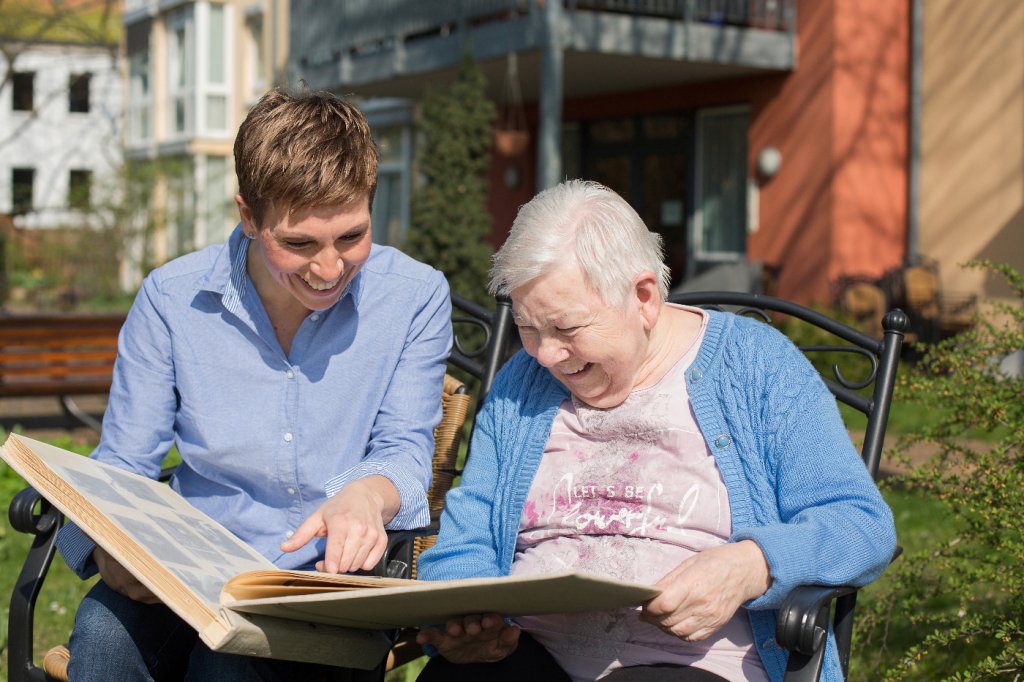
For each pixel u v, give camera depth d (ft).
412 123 55.26
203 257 8.11
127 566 5.98
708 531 7.08
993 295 37.35
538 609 6.19
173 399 8.09
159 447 8.07
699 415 7.17
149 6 84.33
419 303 8.31
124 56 91.61
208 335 7.91
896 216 40.73
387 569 7.40
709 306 9.37
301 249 7.06
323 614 5.95
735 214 43.91
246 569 6.64
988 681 9.23
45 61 91.71
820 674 6.35
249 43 77.10
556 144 36.17
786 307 9.00
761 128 42.11
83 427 28.07
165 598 5.85
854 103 39.68
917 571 10.56
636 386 7.39
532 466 7.55
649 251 7.12
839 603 7.23
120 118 85.71
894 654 11.76
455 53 40.57
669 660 6.93
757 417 7.12
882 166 40.37
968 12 38.29
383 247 8.50
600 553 7.19
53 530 8.05
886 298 37.60
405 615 6.23
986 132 37.70
